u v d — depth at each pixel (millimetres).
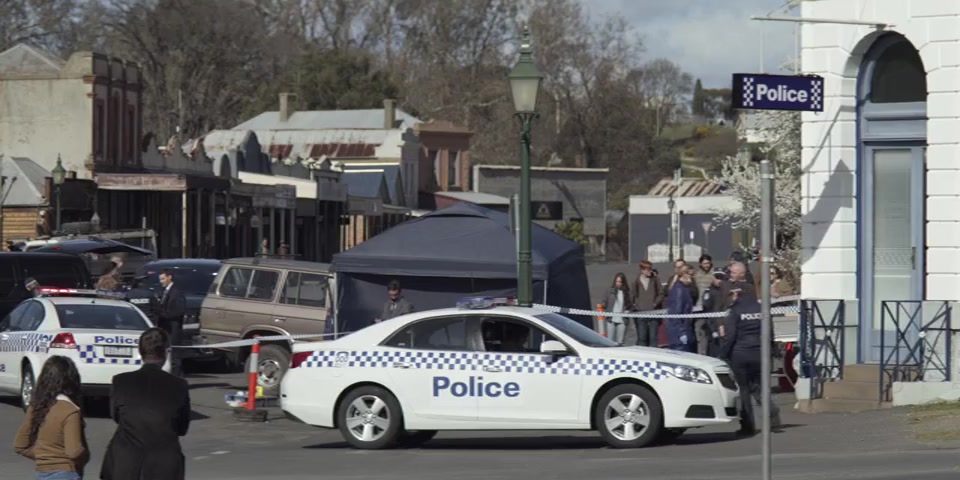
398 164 143000
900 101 35719
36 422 17359
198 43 155125
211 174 106812
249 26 159875
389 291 41125
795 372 40438
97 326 36500
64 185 81438
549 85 175500
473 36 180625
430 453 29891
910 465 24906
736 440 30516
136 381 17469
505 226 42188
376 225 132250
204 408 39500
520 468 26891
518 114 36531
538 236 43906
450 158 154750
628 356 29500
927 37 34406
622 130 180750
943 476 23172
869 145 36062
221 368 49969
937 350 34219
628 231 175250
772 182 19234
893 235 35906
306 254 110688
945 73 34219
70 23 147500
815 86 35750
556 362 29672
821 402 34906
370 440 30344
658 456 28047
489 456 29188
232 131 144875
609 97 177875
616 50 178125
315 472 26891
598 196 176875
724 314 36688
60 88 89938
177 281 49594
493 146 176000
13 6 143875
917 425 30297
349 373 30453
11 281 44750
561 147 180625
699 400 29125
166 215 93688
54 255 45906
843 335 35812
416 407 30156
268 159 117688
